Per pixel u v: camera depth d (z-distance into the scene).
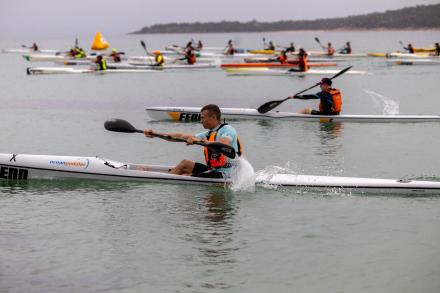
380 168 11.10
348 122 16.92
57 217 7.93
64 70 38.88
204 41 172.25
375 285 5.80
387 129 15.78
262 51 55.25
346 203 8.60
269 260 6.43
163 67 41.28
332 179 9.34
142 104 22.86
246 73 36.88
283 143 13.76
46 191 9.20
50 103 23.02
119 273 6.09
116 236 7.18
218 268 6.22
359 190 9.15
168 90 28.52
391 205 8.51
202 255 6.57
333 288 5.74
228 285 5.80
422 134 14.99
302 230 7.43
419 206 8.45
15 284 5.82
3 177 9.91
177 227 7.50
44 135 15.10
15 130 16.02
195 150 12.83
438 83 30.66
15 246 6.85
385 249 6.77
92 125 16.92
